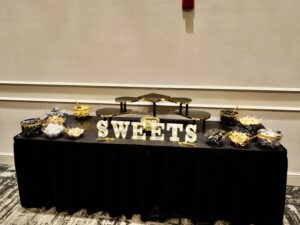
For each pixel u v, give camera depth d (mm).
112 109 1998
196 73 2057
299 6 1842
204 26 1957
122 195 1729
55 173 1713
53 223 1731
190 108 2143
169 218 1753
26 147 1694
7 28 2143
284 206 1751
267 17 1887
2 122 2385
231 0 1890
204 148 1557
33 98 2281
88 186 1717
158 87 2109
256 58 1969
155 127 1680
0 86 2287
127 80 2141
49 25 2100
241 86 2035
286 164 1521
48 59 2170
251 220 1663
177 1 1937
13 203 1932
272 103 2045
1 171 2363
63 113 2062
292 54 1928
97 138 1690
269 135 1530
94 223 1730
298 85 1976
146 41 2043
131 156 1624
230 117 1902
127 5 1992
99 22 2047
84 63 2145
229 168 1575
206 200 1650
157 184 1672
